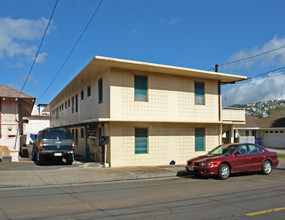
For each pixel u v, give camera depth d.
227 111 18.36
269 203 7.09
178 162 16.08
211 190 8.82
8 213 6.06
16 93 16.23
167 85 15.84
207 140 17.33
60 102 30.05
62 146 14.61
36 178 10.51
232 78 17.47
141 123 14.93
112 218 5.77
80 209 6.45
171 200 7.41
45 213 6.09
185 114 16.42
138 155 14.77
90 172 12.10
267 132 34.62
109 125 14.12
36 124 41.47
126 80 14.55
